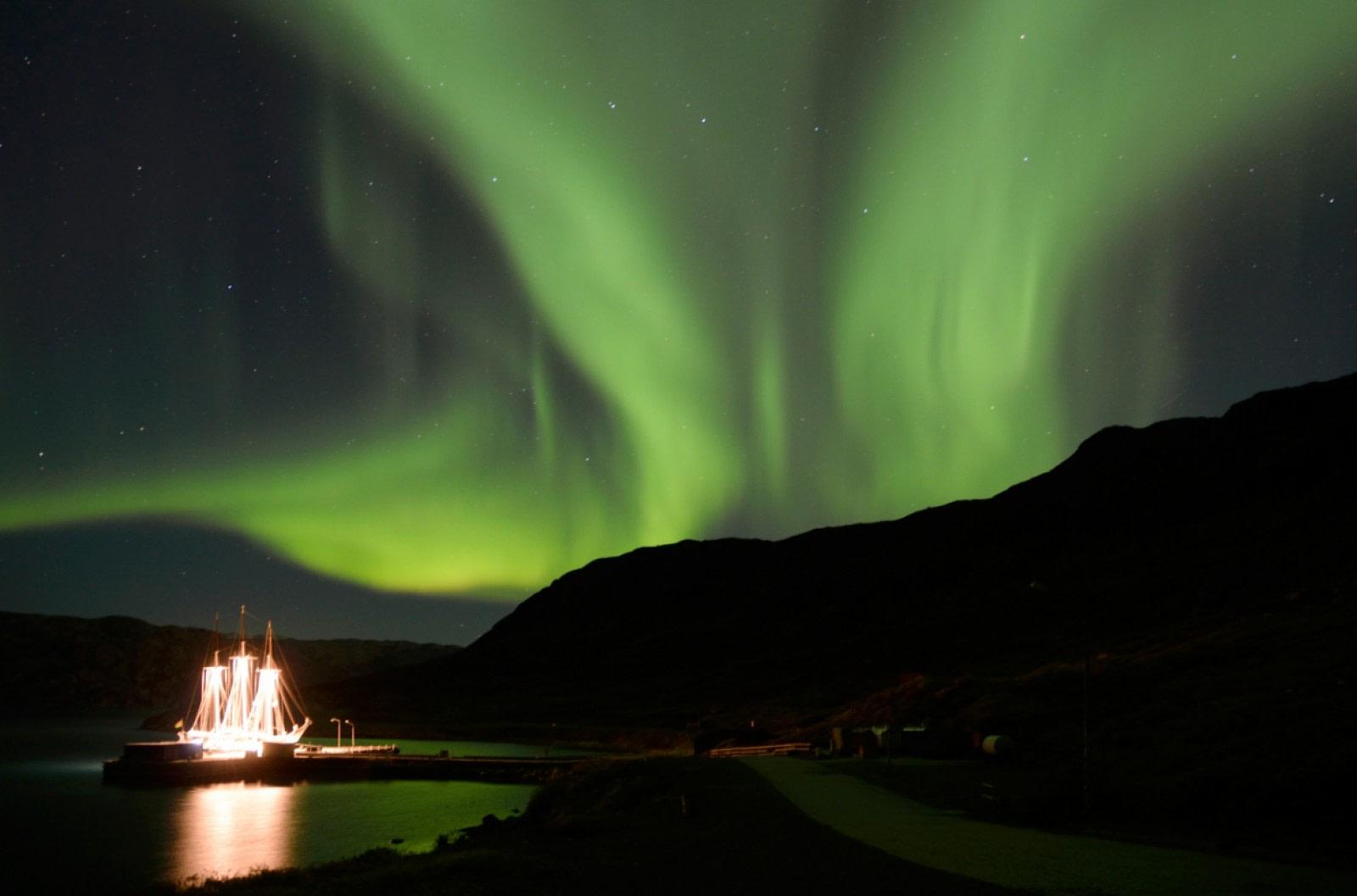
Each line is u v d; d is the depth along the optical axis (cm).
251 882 2297
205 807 6700
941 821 2508
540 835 2516
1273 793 2416
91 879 4197
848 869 1814
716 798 3034
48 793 7681
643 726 11412
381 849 2669
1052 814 2558
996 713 4906
